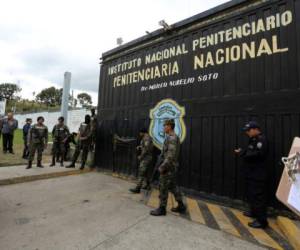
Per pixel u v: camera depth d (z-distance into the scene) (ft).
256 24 13.03
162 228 9.66
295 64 11.48
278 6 12.32
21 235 8.73
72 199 13.28
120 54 21.72
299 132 11.02
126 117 20.18
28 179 17.29
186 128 15.52
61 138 23.06
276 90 11.94
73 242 8.30
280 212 11.08
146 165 15.39
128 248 7.98
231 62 13.84
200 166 14.42
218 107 14.07
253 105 12.64
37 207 11.80
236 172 12.78
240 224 10.36
